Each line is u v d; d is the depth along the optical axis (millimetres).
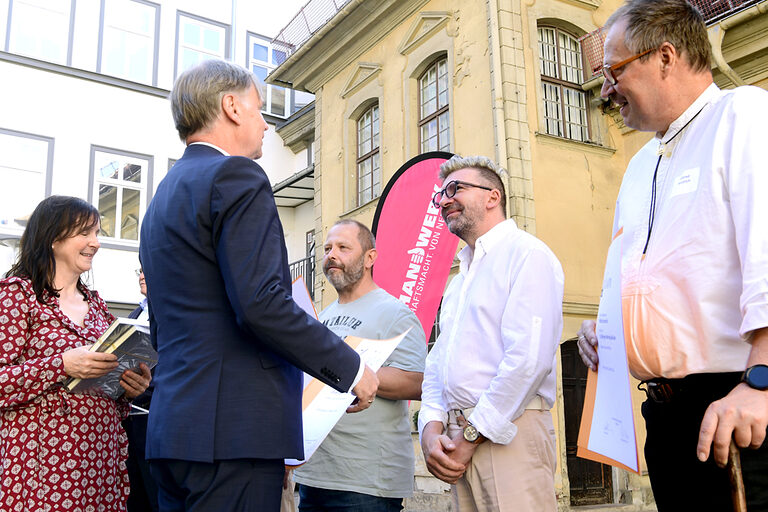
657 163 2051
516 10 9359
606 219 9492
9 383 2420
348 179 12234
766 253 1557
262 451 1766
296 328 1797
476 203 2787
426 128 10586
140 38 15312
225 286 1832
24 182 13523
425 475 9578
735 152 1729
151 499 3795
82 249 2945
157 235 1973
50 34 14250
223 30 16609
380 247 6309
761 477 1603
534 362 2326
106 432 2809
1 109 13484
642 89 1979
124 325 2426
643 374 1936
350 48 12406
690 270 1823
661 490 1909
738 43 8383
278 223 1943
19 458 2559
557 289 2523
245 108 2160
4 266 13070
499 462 2354
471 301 2639
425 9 10672
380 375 2994
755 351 1492
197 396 1774
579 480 8938
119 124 14680
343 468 2920
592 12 10250
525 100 9109
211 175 1889
